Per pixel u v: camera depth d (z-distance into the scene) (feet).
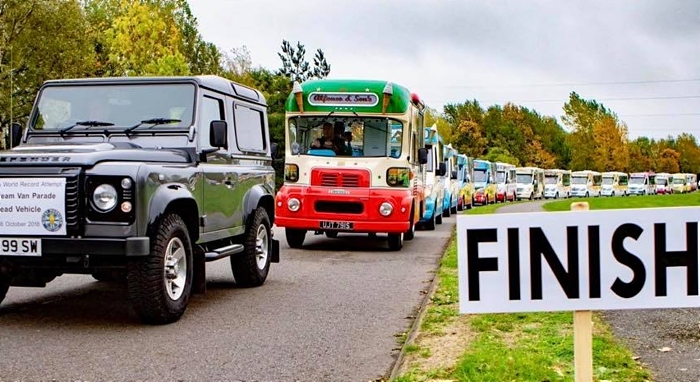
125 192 22.72
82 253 22.50
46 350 21.12
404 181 49.83
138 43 163.73
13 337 22.72
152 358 20.35
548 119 386.52
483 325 22.86
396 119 49.75
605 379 16.81
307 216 49.93
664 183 340.80
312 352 21.26
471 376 17.01
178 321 25.58
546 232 10.77
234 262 33.06
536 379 16.67
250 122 33.55
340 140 50.29
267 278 36.91
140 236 22.84
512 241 10.77
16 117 116.78
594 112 343.26
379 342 22.61
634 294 10.73
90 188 22.76
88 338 22.71
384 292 32.48
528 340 20.83
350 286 34.24
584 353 11.02
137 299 23.73
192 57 225.15
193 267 26.89
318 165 49.98
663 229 10.69
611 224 10.72
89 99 28.43
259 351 21.31
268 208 35.83
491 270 10.77
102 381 18.04
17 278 24.17
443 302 27.61
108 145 25.96
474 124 336.49
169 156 25.90
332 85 50.26
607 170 333.62
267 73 205.16
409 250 51.62
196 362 19.98
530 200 205.77
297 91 50.42
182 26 207.92
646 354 19.45
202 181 27.14
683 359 18.92
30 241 22.66
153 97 28.12
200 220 27.04
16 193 22.85
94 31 143.74
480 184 149.89
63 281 34.76
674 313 25.12
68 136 27.86
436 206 77.46
